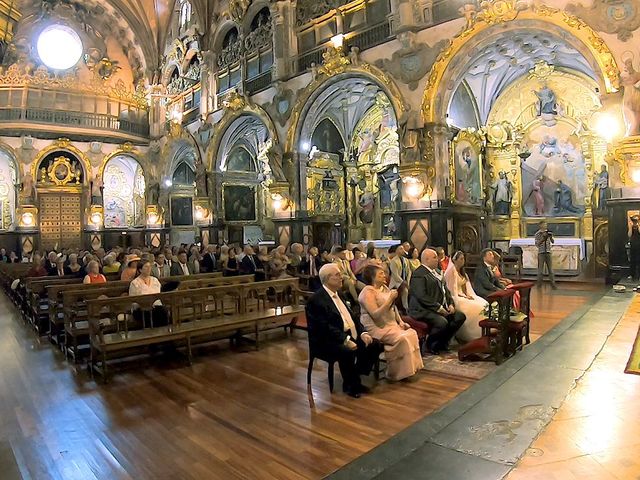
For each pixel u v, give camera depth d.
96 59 29.17
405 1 14.22
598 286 12.84
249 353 7.75
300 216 18.75
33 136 26.00
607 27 10.98
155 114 28.69
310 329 5.89
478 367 6.37
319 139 19.98
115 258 12.40
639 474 3.28
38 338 9.45
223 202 23.97
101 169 27.83
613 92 10.93
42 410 5.42
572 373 5.44
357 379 5.60
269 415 5.06
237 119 21.97
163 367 7.08
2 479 3.88
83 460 4.18
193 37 25.16
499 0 12.36
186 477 3.82
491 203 17.17
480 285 8.19
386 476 3.50
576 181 16.08
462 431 4.14
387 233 20.41
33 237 25.91
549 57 15.12
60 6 28.12
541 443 3.80
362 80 16.23
